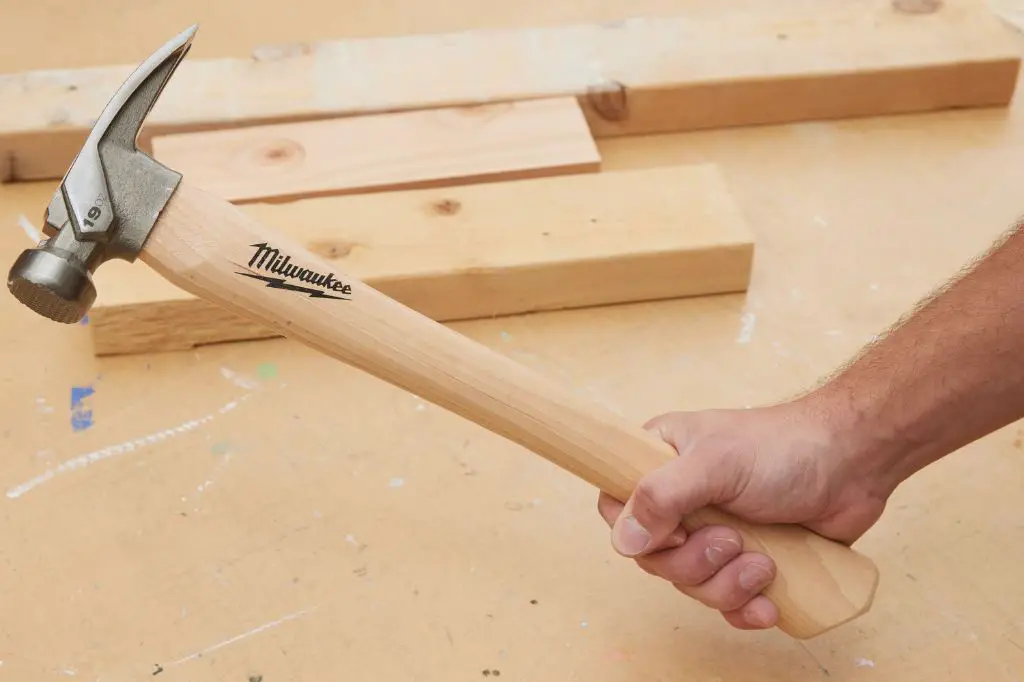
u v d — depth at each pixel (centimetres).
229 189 148
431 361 99
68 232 91
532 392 100
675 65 165
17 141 154
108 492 122
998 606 112
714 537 100
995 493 122
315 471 124
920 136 166
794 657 109
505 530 119
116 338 134
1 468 124
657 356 137
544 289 140
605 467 102
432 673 107
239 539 118
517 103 161
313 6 187
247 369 135
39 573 115
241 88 162
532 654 109
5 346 137
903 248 150
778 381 134
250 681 106
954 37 169
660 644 110
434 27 183
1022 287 92
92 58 176
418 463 125
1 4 186
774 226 153
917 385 98
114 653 108
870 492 104
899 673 108
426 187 151
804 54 167
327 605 112
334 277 98
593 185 148
